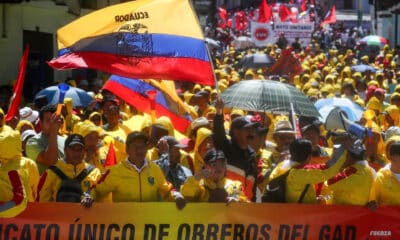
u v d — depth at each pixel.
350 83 16.20
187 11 9.06
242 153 9.27
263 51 36.19
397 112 13.90
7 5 19.22
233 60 32.91
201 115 14.28
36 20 20.70
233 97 10.55
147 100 12.04
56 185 8.30
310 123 10.77
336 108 11.29
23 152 9.92
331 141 10.96
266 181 9.21
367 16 81.94
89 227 8.04
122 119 13.62
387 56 33.94
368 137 10.48
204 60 9.05
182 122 12.18
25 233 7.94
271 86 10.46
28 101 20.42
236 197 8.48
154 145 10.03
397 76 26.98
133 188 8.20
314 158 10.10
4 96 16.67
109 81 12.12
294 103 10.38
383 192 8.70
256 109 10.30
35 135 9.49
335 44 50.56
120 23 8.99
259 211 8.31
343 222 8.48
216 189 8.40
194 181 8.31
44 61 21.28
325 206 8.44
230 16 71.94
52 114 9.03
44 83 21.28
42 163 8.84
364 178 8.55
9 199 7.65
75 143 8.29
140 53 8.98
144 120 11.09
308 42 46.00
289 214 8.37
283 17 47.16
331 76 21.28
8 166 7.68
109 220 8.06
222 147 9.27
